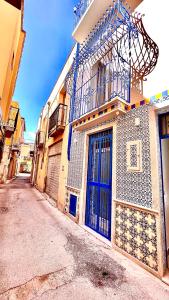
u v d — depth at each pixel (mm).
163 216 2543
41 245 3191
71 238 3652
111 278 2271
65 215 5602
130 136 3285
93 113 4383
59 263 2578
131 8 4223
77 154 5496
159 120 2936
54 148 9422
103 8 4457
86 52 5180
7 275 2186
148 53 3607
